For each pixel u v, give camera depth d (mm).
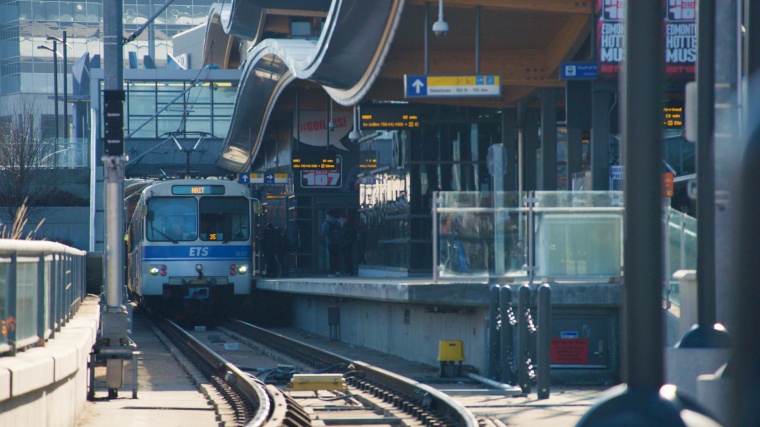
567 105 87000
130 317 63562
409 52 99875
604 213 60781
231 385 57656
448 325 68062
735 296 6371
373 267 141500
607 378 59062
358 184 156125
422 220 120000
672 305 56625
